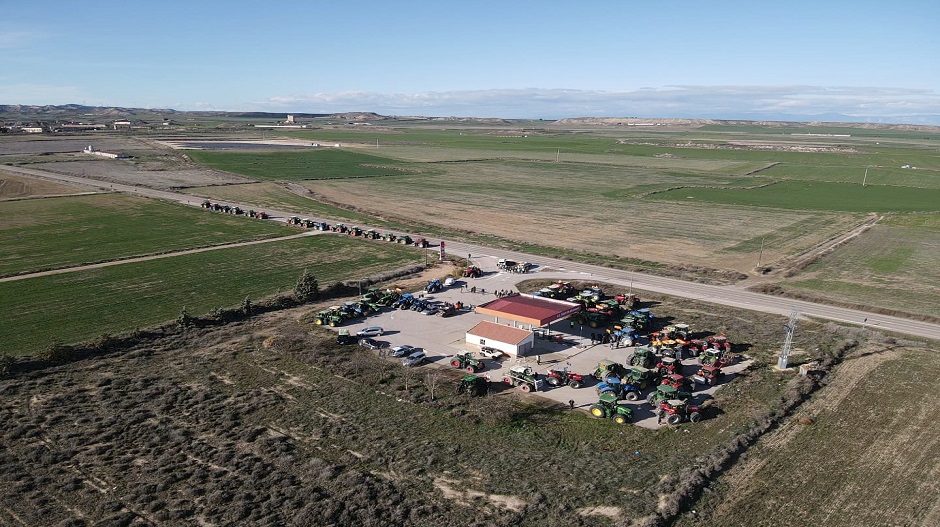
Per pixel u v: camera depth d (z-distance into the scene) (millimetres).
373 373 53000
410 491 36219
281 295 75438
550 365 57219
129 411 45688
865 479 37656
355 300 75688
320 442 41875
